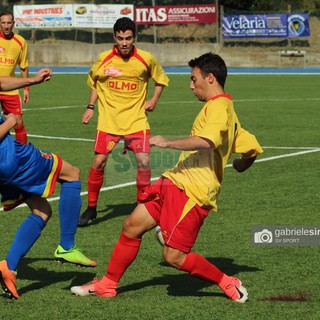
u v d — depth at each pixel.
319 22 111.88
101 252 19.83
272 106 56.44
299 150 36.16
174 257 15.46
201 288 16.81
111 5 104.69
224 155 15.34
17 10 106.31
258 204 25.03
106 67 23.66
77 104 58.59
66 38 111.62
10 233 21.62
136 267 18.45
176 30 109.88
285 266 18.47
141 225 15.69
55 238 21.19
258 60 106.31
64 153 35.94
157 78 24.09
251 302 15.81
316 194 26.52
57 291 16.62
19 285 17.08
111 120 23.69
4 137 15.78
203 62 15.30
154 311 15.27
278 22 104.12
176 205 15.23
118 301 15.91
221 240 20.83
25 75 35.53
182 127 44.75
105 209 25.05
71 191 16.64
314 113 51.47
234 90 71.06
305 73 94.19
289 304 15.68
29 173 15.93
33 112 53.25
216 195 15.39
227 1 124.44
